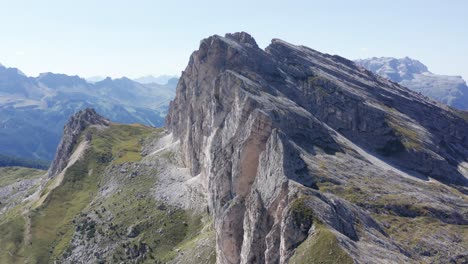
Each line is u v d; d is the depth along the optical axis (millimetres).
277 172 126188
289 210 106000
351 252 93812
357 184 163250
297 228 102250
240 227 134750
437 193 178500
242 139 155875
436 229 147375
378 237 112500
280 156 130250
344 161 182250
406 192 168750
